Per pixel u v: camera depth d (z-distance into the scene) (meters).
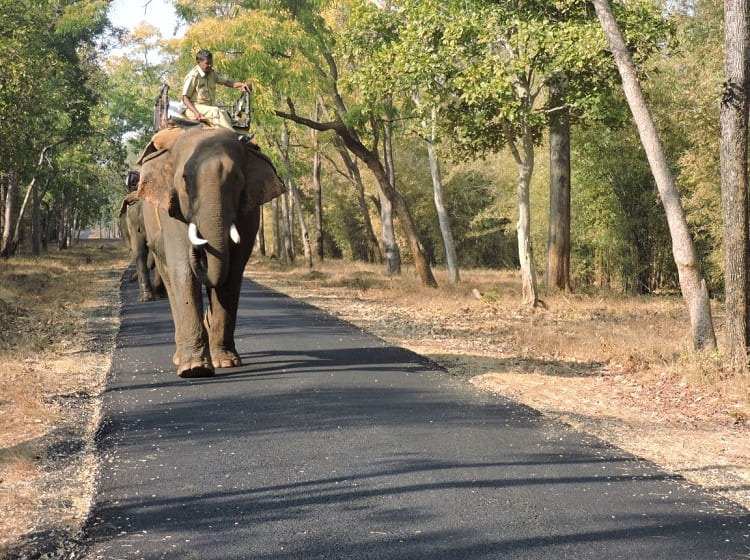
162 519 5.52
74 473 6.59
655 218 31.66
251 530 5.31
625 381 10.76
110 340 13.79
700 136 24.19
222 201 9.72
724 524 5.48
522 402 9.35
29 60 29.09
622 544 5.11
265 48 24.22
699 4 28.08
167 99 10.90
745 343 11.06
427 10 19.20
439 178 29.39
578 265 38.38
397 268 33.72
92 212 67.38
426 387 9.88
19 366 11.12
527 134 20.06
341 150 39.66
